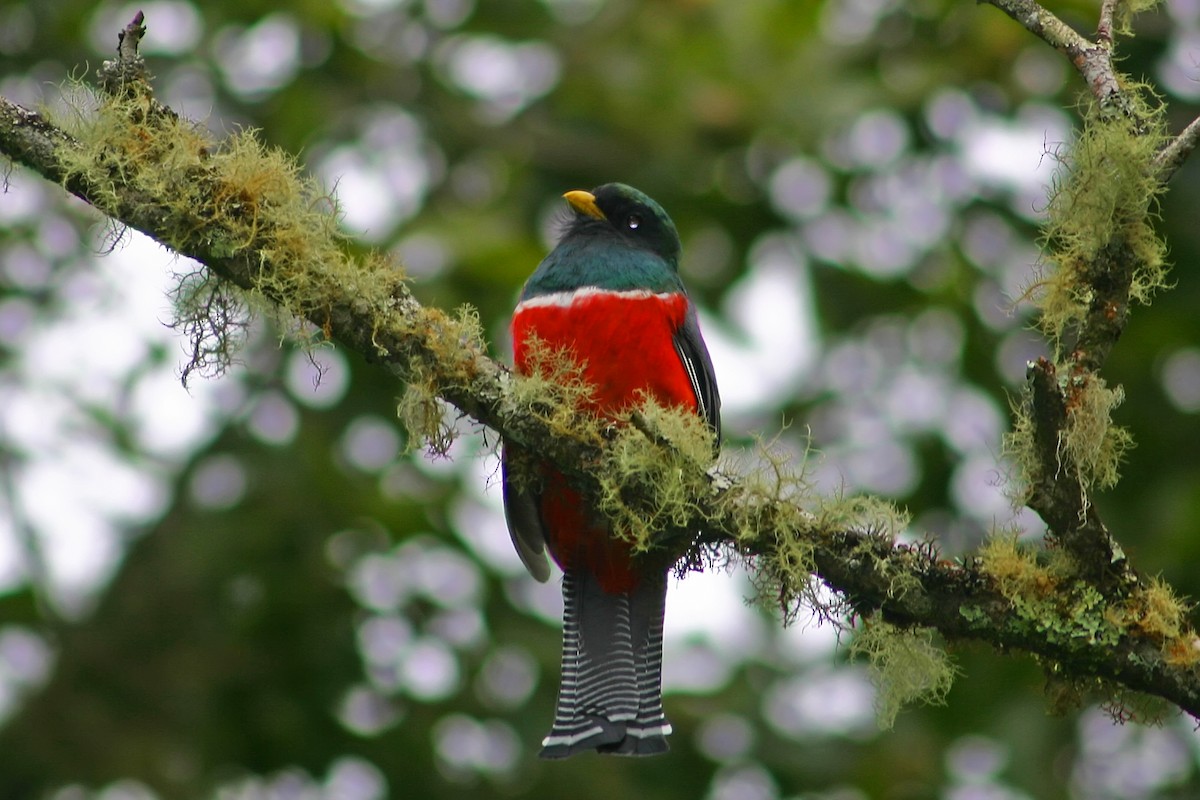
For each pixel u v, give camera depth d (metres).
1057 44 6.44
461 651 11.84
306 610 11.66
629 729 7.63
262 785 11.75
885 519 6.32
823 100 12.25
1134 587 6.12
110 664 11.61
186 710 11.62
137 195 6.42
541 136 12.95
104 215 6.46
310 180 6.61
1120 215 6.06
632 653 7.75
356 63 12.71
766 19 12.76
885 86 12.32
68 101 6.49
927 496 12.29
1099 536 6.08
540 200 12.94
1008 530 6.48
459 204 12.59
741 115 12.35
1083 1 11.77
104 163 6.43
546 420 6.60
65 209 11.79
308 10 12.37
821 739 11.89
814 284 12.70
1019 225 12.72
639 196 9.56
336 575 11.70
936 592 6.24
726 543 6.58
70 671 11.57
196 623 11.70
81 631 11.70
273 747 11.64
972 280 12.50
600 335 8.20
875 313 12.77
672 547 6.78
